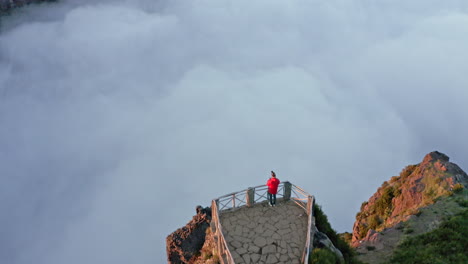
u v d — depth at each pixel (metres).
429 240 27.97
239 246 19.06
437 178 36.44
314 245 19.62
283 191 22.05
